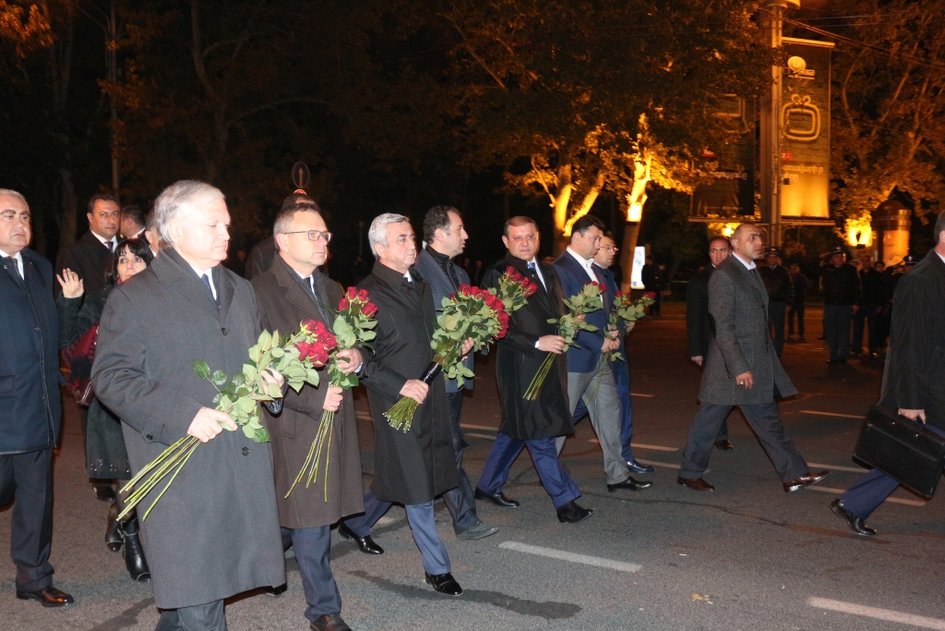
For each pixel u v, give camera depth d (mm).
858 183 33562
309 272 4445
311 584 4227
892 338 5555
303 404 4148
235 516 3475
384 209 41938
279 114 29594
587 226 6801
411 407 4633
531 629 4441
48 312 4684
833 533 5957
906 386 5430
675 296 43750
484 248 47906
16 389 4500
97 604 4836
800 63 20469
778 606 4707
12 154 26609
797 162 20562
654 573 5207
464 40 23766
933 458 5336
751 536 5891
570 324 6070
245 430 3295
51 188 30266
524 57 22312
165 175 25406
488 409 10953
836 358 15719
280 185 27234
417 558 5543
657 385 12969
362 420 10148
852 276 15523
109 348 3340
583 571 5246
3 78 26141
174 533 3363
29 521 4738
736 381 6641
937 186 33375
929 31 31750
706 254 43906
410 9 25516
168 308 3387
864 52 31953
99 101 28562
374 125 26484
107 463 5051
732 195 21750
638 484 7070
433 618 4590
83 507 6723
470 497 5770
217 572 3414
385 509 5574
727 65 20328
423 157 35750
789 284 19734
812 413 10492
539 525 6164
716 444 8602
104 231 7340
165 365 3365
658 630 4414
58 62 28031
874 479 5852
